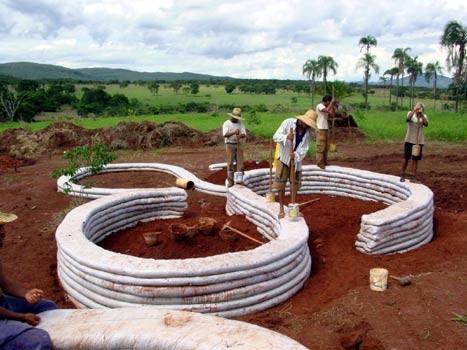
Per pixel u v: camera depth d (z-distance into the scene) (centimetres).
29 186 1170
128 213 812
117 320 392
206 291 505
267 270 534
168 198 857
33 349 363
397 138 2109
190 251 688
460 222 854
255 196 827
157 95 8612
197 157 1669
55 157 1783
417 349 435
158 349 363
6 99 4097
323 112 1027
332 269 648
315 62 5294
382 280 546
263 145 1898
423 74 5519
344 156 1644
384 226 693
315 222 830
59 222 861
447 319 482
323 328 478
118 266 512
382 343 444
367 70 5294
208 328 373
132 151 1872
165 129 2020
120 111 4512
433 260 665
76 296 557
